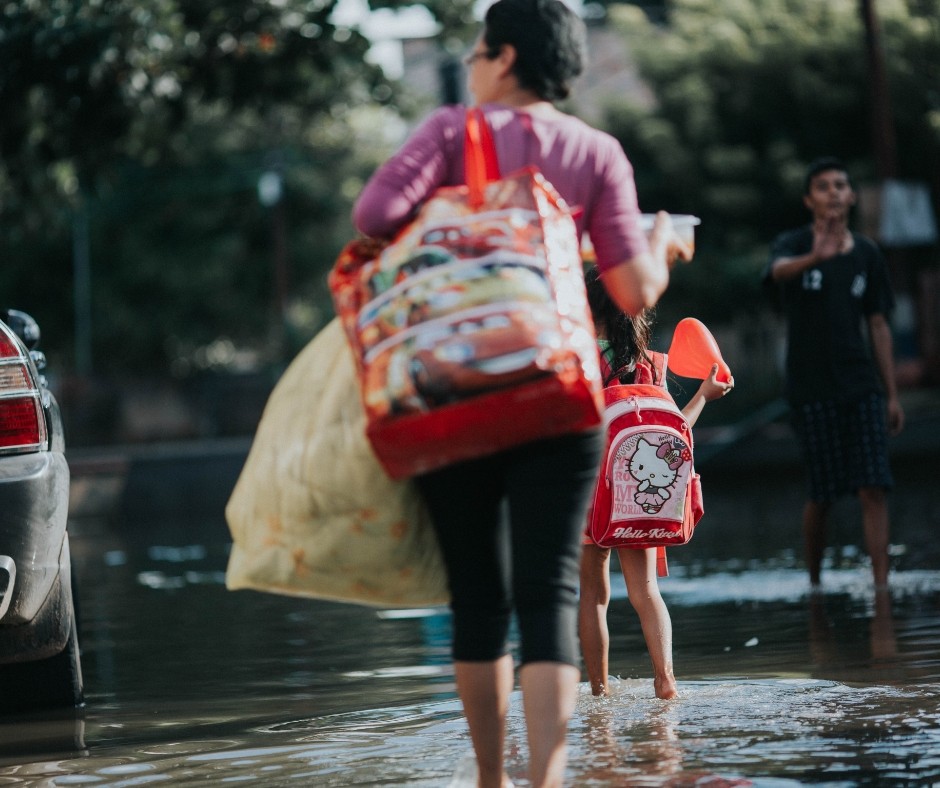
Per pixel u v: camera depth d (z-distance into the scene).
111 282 41.72
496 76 3.87
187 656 7.43
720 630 7.05
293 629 8.37
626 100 29.52
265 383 41.84
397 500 3.78
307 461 3.79
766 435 20.23
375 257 3.73
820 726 4.57
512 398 3.45
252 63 18.34
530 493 3.70
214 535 16.81
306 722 5.27
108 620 9.25
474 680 3.80
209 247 41.94
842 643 6.39
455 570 3.81
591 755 4.28
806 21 28.25
